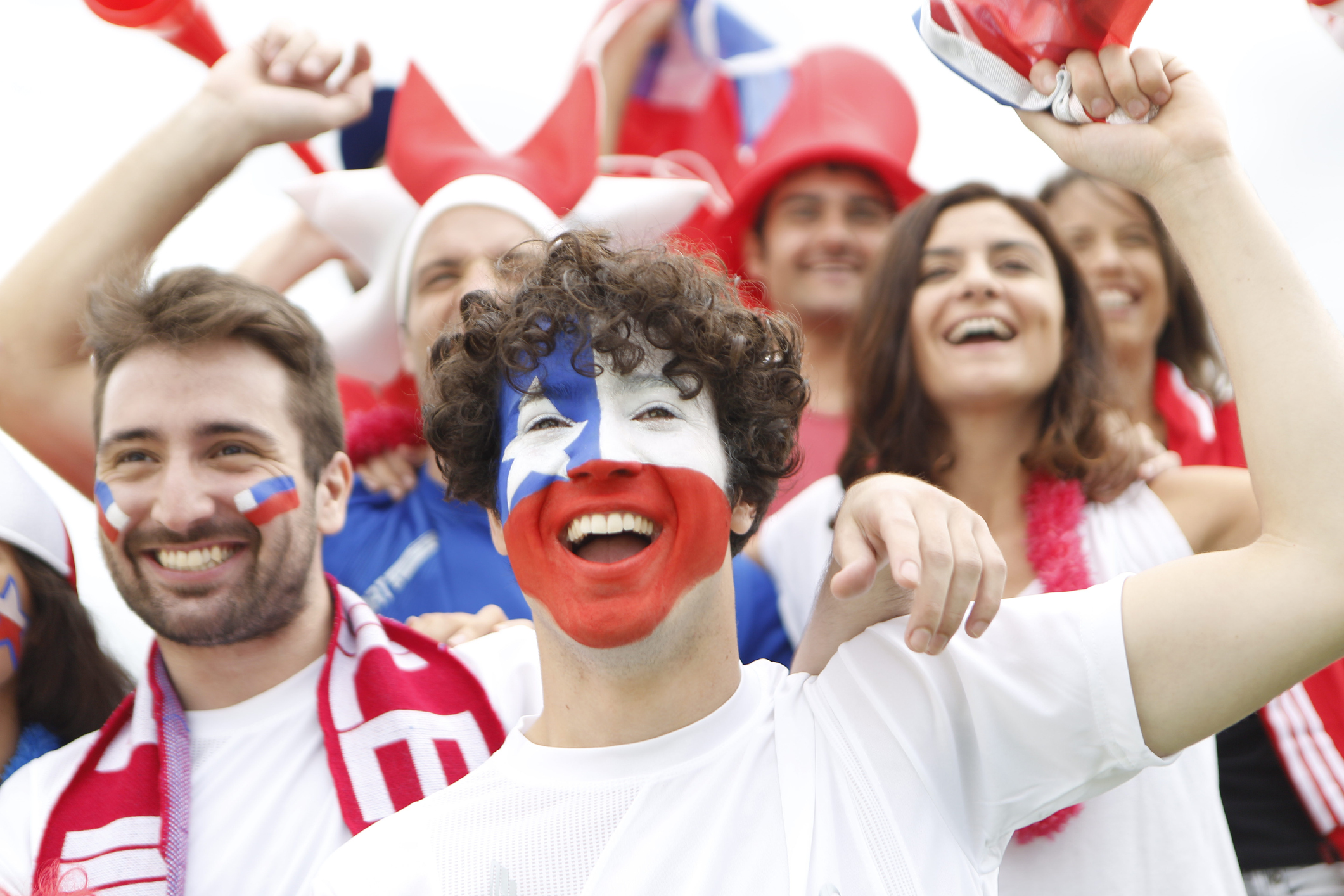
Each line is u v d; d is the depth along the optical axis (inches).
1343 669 152.5
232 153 169.9
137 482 133.2
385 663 137.1
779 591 178.4
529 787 98.7
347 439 189.3
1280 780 151.0
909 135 249.6
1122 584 99.0
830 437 223.0
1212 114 105.8
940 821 95.0
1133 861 128.8
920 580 87.0
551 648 102.0
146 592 132.6
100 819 125.3
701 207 249.0
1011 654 97.3
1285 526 93.5
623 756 98.0
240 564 132.6
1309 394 95.0
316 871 102.7
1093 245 204.5
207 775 129.6
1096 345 169.5
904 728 97.9
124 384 134.6
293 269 233.9
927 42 114.9
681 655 100.0
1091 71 106.8
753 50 274.5
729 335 106.1
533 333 103.0
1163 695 93.8
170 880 121.0
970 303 167.0
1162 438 202.4
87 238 166.9
